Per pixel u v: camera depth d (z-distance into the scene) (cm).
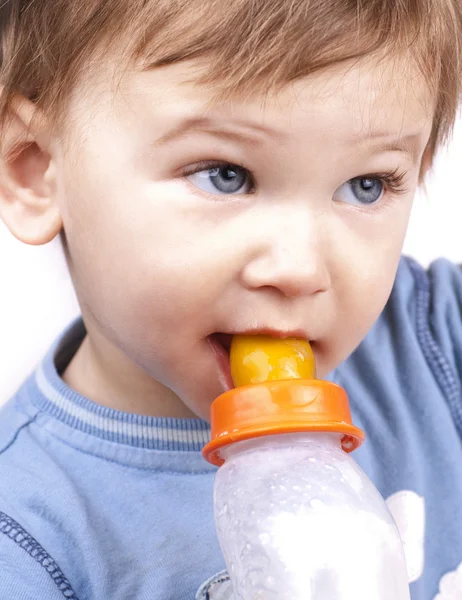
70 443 112
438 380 133
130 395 113
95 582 102
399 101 87
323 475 76
